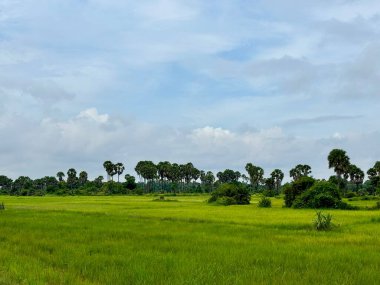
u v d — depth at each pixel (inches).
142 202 3002.0
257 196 5064.0
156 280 529.0
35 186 7204.7
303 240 894.4
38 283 499.2
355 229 1102.4
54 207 2288.4
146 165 6638.8
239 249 762.8
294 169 5354.3
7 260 652.1
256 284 506.6
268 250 749.9
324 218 1123.9
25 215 1614.2
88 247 788.0
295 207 2235.5
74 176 7150.6
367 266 612.4
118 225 1202.6
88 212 1781.5
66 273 562.3
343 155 3595.0
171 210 1947.6
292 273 565.9
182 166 7204.7
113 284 517.0
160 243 841.5
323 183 2309.3
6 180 7239.2
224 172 7539.4
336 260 660.1
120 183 6053.2
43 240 882.1
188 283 511.8
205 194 6072.8
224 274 561.9
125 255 708.0
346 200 3373.5
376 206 2166.6
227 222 1310.3
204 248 776.9
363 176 5039.4
